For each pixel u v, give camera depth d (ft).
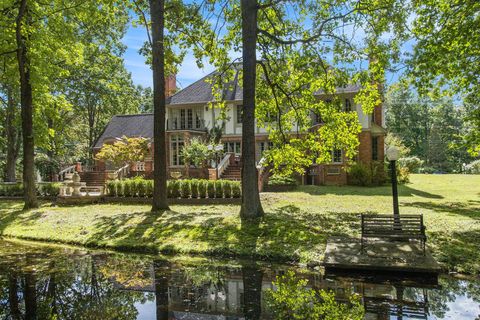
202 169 84.99
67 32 62.85
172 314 22.44
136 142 94.07
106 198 68.44
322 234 39.45
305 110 57.06
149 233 43.91
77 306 24.06
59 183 77.66
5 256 38.42
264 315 22.03
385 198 64.90
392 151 35.88
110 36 106.32
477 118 45.68
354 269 29.94
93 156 121.08
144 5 55.52
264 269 32.35
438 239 35.94
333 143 55.06
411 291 26.00
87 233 46.24
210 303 24.22
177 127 108.17
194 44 54.60
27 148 63.98
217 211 54.29
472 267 30.04
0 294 26.66
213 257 36.88
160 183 55.62
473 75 42.96
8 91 77.77
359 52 48.34
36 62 60.18
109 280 29.68
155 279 29.89
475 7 39.50
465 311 22.21
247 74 45.60
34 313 22.94
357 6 45.21
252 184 46.50
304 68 53.31
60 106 70.44
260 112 58.34
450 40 41.32
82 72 108.78
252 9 45.52
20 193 79.36
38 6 60.49
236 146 101.04
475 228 38.93
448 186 82.84
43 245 43.91
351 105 87.66
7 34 57.72
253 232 41.11
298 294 25.70
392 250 33.24
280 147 56.95
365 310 22.57
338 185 85.05
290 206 56.85
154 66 54.39
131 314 22.47
